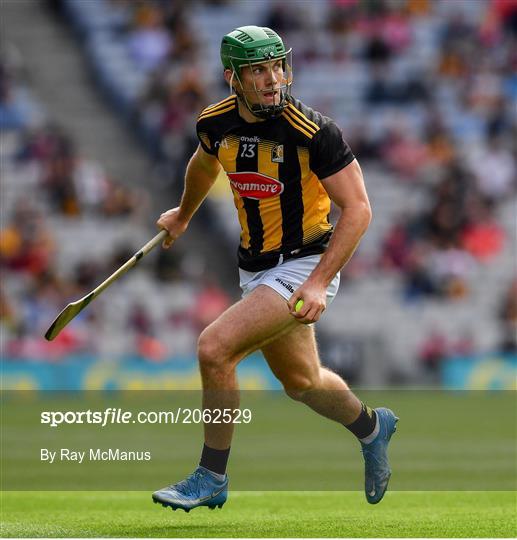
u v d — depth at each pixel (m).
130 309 62.44
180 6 79.75
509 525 20.09
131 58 77.81
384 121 76.38
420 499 25.17
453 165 74.25
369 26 80.88
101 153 73.62
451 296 68.94
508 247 71.69
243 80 18.70
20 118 72.38
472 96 78.62
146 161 73.44
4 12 81.69
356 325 67.56
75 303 19.81
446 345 67.31
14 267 62.78
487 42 81.94
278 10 80.19
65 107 76.38
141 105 74.38
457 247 70.56
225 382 19.12
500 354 66.88
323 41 79.81
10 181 67.75
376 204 72.50
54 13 82.38
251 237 20.03
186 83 72.88
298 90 77.81
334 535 18.73
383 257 69.44
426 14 82.38
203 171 20.88
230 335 19.00
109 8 80.62
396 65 79.12
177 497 19.36
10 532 19.11
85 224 66.75
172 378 60.53
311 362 20.22
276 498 25.61
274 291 19.30
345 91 78.12
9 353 59.22
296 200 19.52
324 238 19.91
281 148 19.09
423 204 72.62
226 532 19.12
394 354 67.00
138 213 68.56
